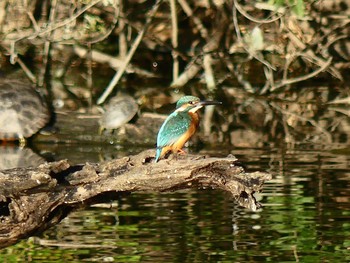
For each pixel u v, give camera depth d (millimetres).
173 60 20016
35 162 13438
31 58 20188
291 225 9602
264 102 17734
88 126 15836
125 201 10812
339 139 14891
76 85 18875
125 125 15516
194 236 9219
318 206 10328
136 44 17719
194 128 8109
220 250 8773
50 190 6457
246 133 15422
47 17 19891
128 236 9289
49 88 18516
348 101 17703
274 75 19625
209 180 6258
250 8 19203
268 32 19234
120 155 14172
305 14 18016
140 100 17328
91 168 6500
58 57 20078
